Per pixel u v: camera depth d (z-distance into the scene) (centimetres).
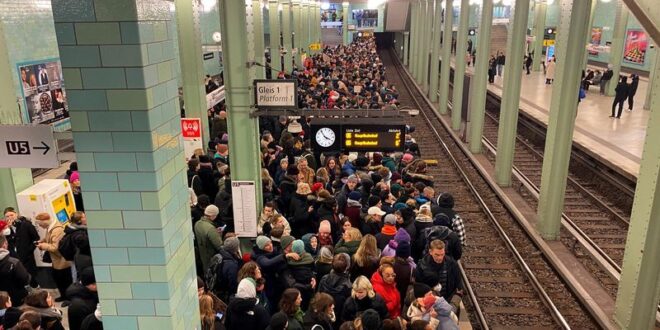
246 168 782
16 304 606
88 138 376
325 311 488
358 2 3641
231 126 768
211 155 1037
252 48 772
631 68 2852
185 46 1130
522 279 880
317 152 894
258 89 757
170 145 412
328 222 668
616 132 1562
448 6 2116
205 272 671
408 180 923
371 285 505
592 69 3066
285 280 574
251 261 545
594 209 1187
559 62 927
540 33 3114
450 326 489
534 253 955
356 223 734
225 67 749
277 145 1077
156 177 383
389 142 868
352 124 868
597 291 809
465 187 1353
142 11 358
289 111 767
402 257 589
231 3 718
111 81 363
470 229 1090
